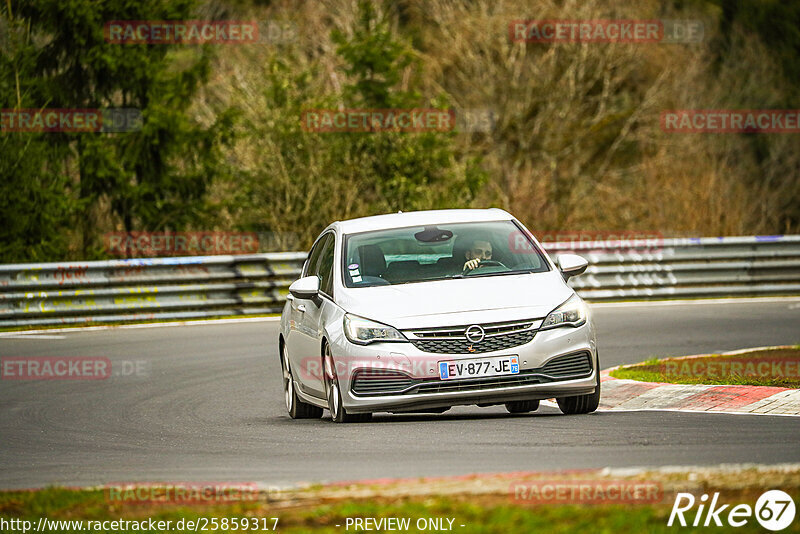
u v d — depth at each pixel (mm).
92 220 117250
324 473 25453
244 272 78875
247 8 168875
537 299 33312
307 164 118250
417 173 120312
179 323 73875
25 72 105688
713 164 154750
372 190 121500
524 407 38438
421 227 37469
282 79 119812
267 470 26547
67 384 50188
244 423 37469
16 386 50031
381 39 126688
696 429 29859
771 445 26609
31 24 112938
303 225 117250
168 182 117812
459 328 32375
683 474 21812
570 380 32719
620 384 40594
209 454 30188
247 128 119688
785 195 165125
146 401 44656
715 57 176125
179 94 117750
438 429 31609
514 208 155750
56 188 105375
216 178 120500
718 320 66688
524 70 161875
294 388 39000
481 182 124500
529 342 32406
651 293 81625
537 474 22453
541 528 18625
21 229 100625
